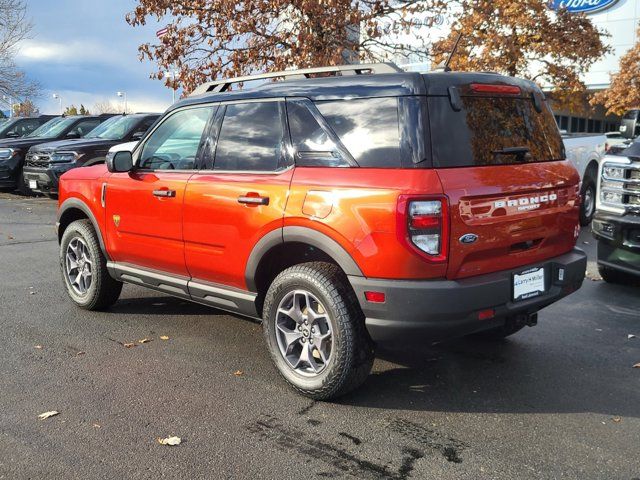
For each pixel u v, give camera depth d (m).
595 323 5.27
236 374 4.13
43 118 20.53
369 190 3.34
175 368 4.23
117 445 3.17
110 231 5.09
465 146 3.45
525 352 4.57
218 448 3.15
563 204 3.94
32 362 4.32
